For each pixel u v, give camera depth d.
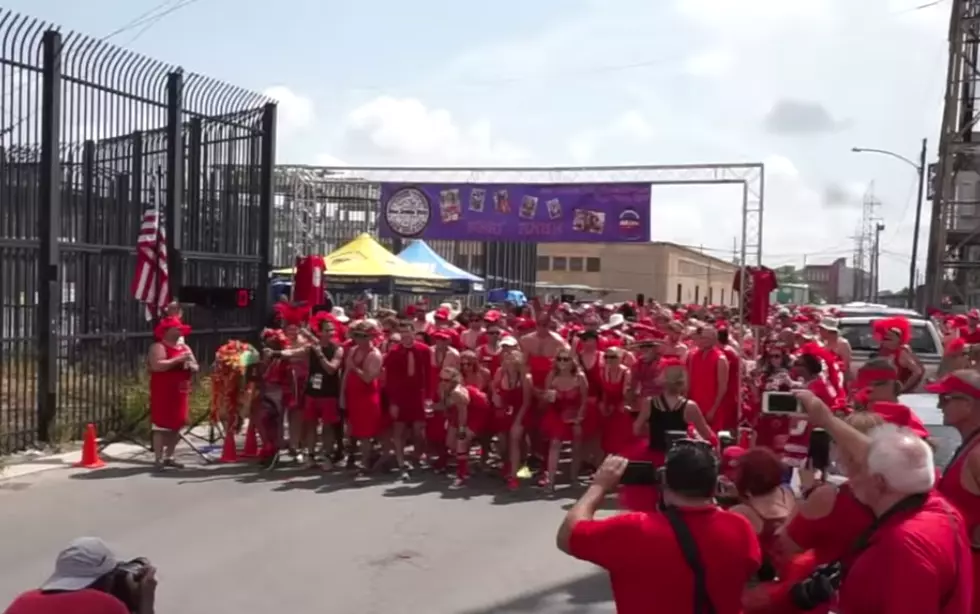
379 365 10.75
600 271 77.19
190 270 13.84
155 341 11.63
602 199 18.83
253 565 7.18
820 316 17.41
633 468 3.78
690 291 84.12
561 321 17.89
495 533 8.31
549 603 6.45
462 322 16.38
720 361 10.18
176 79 13.12
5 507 8.74
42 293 11.25
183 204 13.67
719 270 92.81
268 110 15.09
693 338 11.73
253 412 11.38
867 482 3.38
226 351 11.50
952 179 26.08
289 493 9.77
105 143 12.27
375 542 7.93
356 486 10.24
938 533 3.17
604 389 10.47
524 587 6.79
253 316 15.02
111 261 12.45
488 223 19.58
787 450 7.25
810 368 8.78
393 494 9.87
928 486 3.24
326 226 27.80
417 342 10.98
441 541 8.02
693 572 3.36
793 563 3.91
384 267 19.25
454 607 6.33
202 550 7.56
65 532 7.94
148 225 11.95
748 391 10.42
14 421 11.10
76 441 11.77
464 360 10.88
